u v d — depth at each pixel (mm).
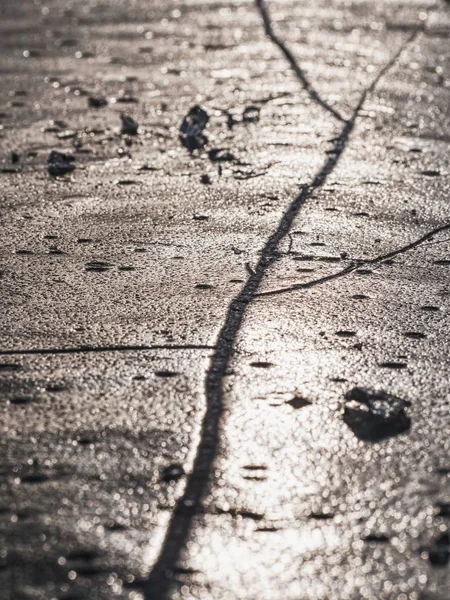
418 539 4266
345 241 7262
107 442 4914
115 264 6871
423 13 14719
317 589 3986
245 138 9484
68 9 15125
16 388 5375
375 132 9672
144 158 9008
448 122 9984
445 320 6113
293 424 5059
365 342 5836
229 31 13648
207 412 5156
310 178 8508
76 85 11164
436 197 8133
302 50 12617
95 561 4133
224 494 4543
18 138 9492
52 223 7594
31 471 4699
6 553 4172
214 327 5992
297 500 4512
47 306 6258
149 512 4426
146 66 11938
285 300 6348
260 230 7438
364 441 4938
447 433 5004
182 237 7316
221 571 4082
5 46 12938
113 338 5871
